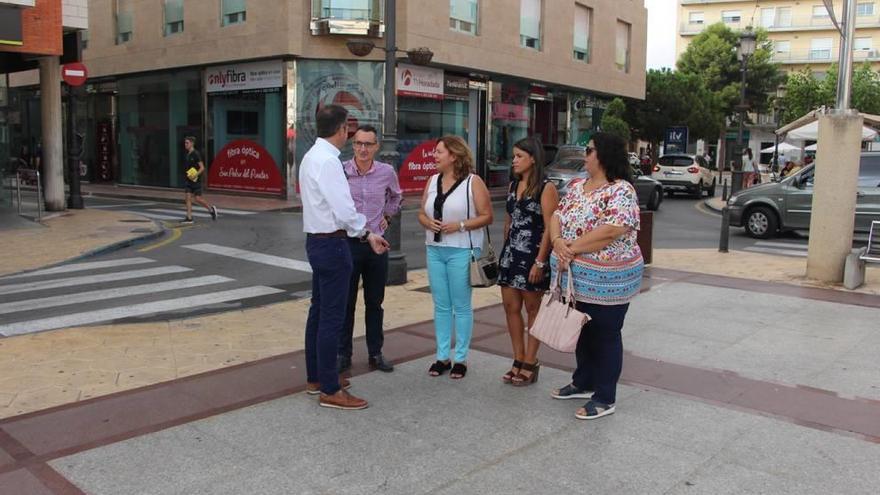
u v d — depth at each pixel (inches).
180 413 180.9
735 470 150.2
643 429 172.2
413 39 872.3
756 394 197.0
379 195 210.4
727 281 360.5
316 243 179.5
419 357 231.8
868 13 2502.5
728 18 2691.9
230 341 250.7
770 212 586.6
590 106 1288.1
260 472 148.6
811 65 2576.3
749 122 2250.2
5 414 180.9
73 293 342.0
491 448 161.3
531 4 1079.0
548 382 207.6
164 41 1001.5
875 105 1743.4
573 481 145.3
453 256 205.8
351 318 212.8
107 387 201.3
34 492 139.3
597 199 172.6
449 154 203.8
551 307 177.2
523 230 198.5
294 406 186.4
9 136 676.1
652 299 318.3
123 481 144.3
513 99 1106.7
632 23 1336.1
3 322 283.6
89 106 1192.2
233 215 713.6
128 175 1139.3
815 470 150.0
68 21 613.9
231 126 952.9
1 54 636.7
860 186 539.2
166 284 366.0
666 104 1585.9
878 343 248.8
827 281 357.1
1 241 493.7
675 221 741.9
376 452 158.9
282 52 847.7
